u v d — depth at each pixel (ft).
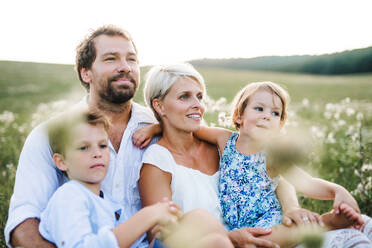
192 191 8.80
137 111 9.93
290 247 7.86
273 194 9.16
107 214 7.72
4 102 66.64
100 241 6.48
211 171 9.55
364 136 15.62
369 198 12.47
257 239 7.60
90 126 7.70
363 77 135.13
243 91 10.04
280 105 9.55
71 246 6.59
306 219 7.83
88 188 7.79
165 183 8.79
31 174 8.19
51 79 118.83
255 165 9.20
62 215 6.97
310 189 8.95
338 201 8.18
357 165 14.92
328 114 27.55
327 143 21.40
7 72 132.98
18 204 7.93
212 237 6.68
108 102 9.55
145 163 8.93
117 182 8.93
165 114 9.23
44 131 8.34
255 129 9.34
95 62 9.53
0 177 17.20
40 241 7.33
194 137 10.00
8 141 24.06
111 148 8.89
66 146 7.61
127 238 6.62
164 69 9.21
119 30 9.80
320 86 104.47
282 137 9.35
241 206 8.98
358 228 8.06
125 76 9.45
